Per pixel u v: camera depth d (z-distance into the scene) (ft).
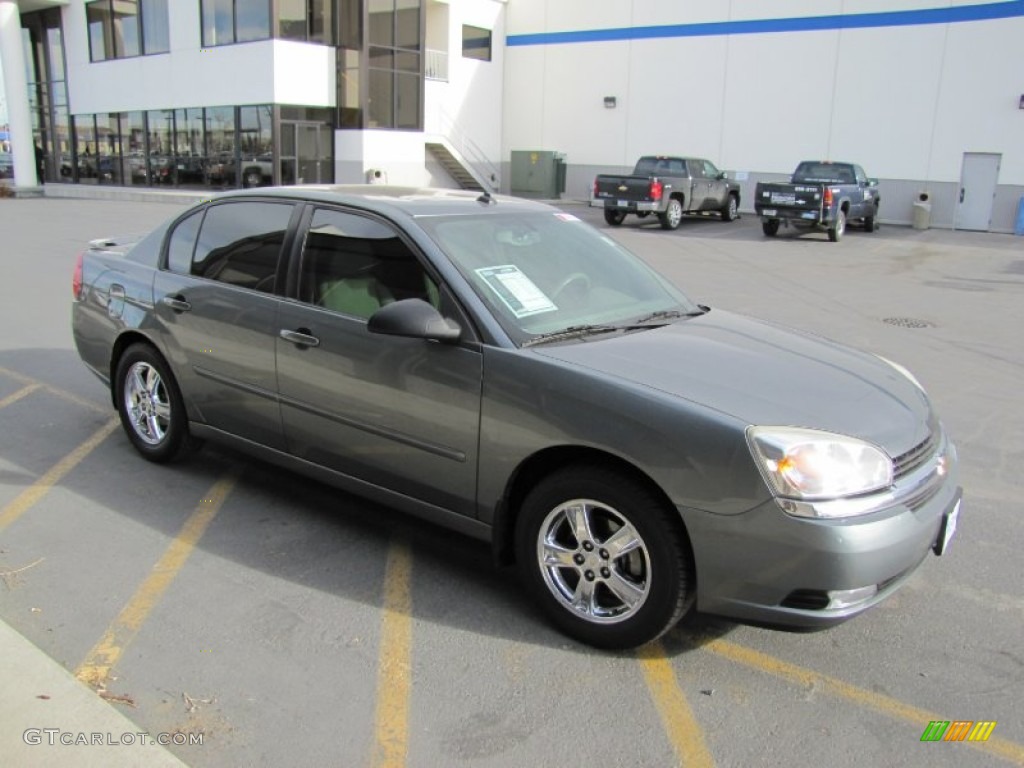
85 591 12.11
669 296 14.80
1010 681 10.70
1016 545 14.56
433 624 11.59
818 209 66.74
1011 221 78.79
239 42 85.61
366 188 15.31
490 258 12.89
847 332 33.14
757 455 9.62
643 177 74.84
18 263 44.80
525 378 11.06
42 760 8.42
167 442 16.56
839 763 9.11
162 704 9.65
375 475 12.98
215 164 91.20
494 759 8.97
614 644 10.89
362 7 86.43
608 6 98.43
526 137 107.76
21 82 99.96
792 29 86.84
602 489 10.56
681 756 9.14
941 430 12.16
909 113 82.02
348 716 9.57
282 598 12.13
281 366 13.84
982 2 76.64
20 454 17.49
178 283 15.88
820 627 9.78
